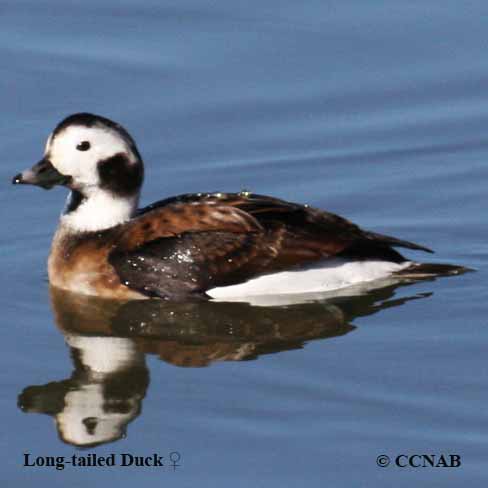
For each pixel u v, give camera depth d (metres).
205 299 14.72
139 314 14.83
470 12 20.50
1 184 17.48
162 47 19.78
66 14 20.36
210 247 14.69
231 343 14.18
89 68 19.36
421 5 20.70
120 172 15.02
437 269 14.98
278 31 20.09
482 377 13.30
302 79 19.31
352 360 13.69
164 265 14.74
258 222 14.74
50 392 13.30
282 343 14.11
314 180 17.73
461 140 18.34
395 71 19.45
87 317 14.77
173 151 18.19
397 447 12.23
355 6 20.69
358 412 12.77
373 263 14.88
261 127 18.58
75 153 14.88
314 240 14.71
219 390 13.21
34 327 14.55
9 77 19.19
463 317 14.47
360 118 18.77
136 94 18.95
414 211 17.06
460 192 17.42
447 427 12.52
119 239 14.98
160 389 13.27
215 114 18.73
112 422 12.76
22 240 16.44
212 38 19.95
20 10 20.44
